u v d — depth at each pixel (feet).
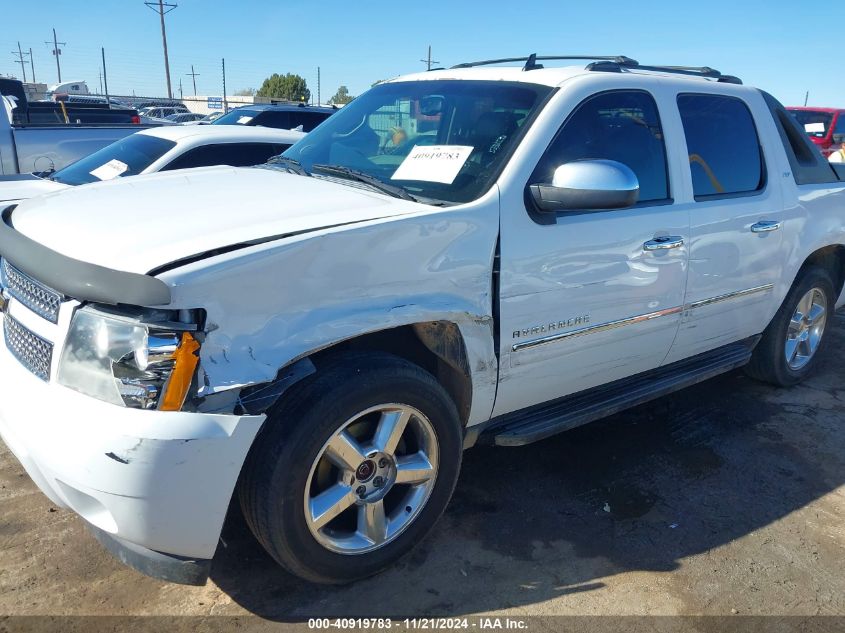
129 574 8.67
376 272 7.84
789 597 8.86
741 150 12.78
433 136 10.46
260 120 36.58
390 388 8.00
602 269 10.02
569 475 11.51
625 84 10.86
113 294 6.47
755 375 15.33
